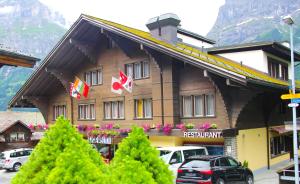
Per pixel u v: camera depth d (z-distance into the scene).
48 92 33.56
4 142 35.19
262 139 24.09
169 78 23.86
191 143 23.56
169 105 23.78
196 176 15.92
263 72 25.91
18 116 43.53
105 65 28.48
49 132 5.68
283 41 31.73
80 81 27.91
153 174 6.38
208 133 21.20
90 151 6.02
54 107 33.34
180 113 23.89
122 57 27.22
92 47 28.73
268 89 21.67
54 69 29.78
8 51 8.39
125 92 27.00
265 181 19.86
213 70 20.23
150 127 24.16
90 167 5.02
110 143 25.92
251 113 23.06
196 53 24.66
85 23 26.47
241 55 27.02
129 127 26.56
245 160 21.83
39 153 5.49
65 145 5.54
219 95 21.56
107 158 27.47
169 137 24.19
